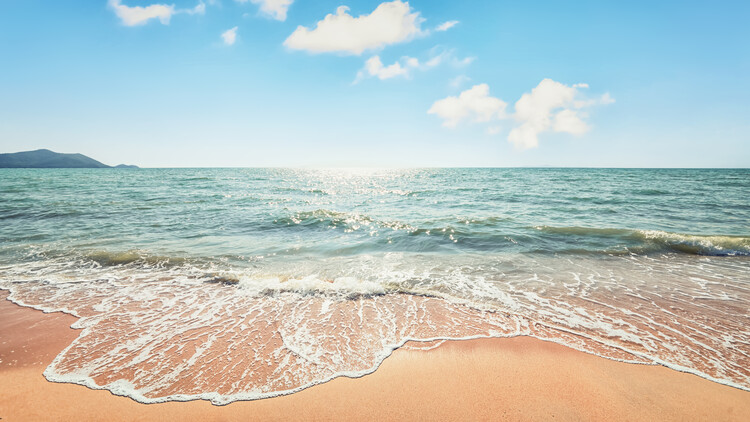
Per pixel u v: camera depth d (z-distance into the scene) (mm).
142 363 3684
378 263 7680
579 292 5914
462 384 3416
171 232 10945
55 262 7473
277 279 6438
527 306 5301
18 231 10773
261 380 3432
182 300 5438
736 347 4059
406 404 3129
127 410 3012
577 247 9070
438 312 5074
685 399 3176
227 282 6293
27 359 3719
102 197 21359
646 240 9664
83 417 2926
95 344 4059
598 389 3326
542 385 3395
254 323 4660
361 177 62062
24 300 5371
